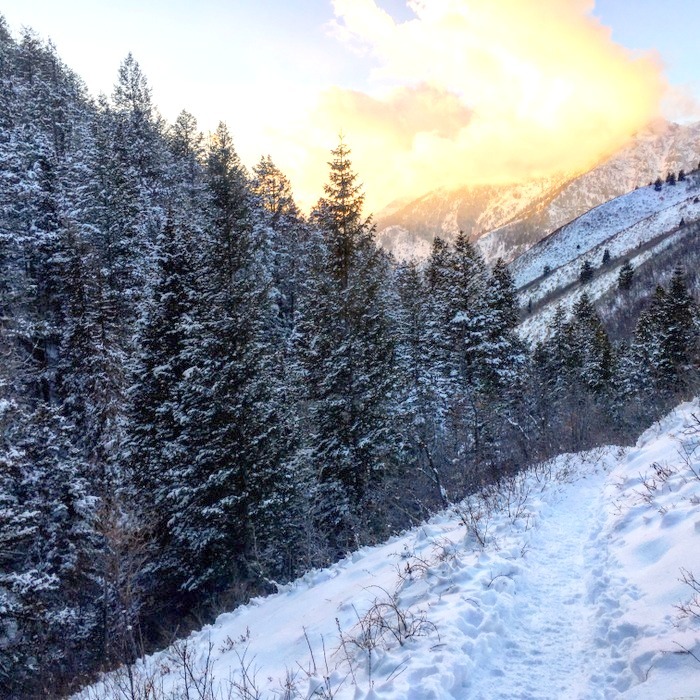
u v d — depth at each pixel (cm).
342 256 2373
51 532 1667
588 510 880
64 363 2341
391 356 2200
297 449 1906
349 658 522
